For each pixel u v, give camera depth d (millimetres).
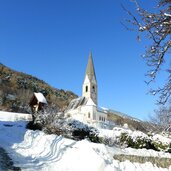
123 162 12461
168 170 13211
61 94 111312
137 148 21609
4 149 13047
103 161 10711
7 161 10828
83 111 68625
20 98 84000
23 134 16953
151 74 6766
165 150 22453
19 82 98500
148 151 20922
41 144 14297
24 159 11555
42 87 107188
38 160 11586
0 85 87500
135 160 13164
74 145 13828
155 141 23156
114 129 24016
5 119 32531
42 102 36906
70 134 19016
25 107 69375
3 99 74750
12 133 17297
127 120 88562
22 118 32812
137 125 72438
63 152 12578
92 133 20625
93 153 11594
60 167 10781
